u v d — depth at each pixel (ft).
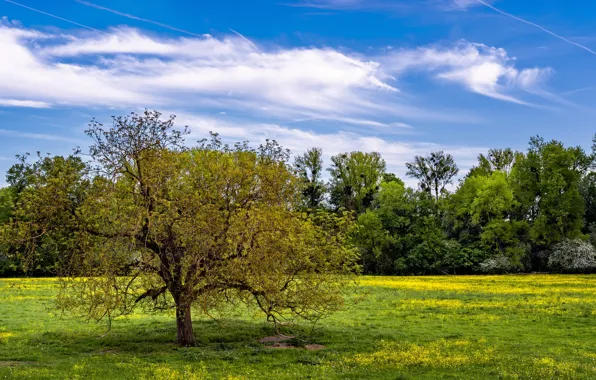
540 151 286.05
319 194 322.96
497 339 83.46
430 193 361.51
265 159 73.77
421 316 111.65
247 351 72.64
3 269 234.38
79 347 75.51
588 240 275.80
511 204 283.79
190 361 66.03
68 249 67.92
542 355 69.72
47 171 68.23
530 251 278.05
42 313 112.57
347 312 118.42
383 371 61.31
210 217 65.26
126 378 55.57
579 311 114.01
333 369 62.34
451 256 283.18
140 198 67.26
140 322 100.78
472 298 145.59
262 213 66.74
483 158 393.09
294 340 81.41
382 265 294.46
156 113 69.72
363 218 293.64
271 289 67.97
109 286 63.00
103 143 68.03
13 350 72.08
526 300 137.49
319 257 73.26
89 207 64.39
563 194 270.05
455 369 62.23
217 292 69.46
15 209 70.03
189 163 71.15
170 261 69.87
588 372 59.52
